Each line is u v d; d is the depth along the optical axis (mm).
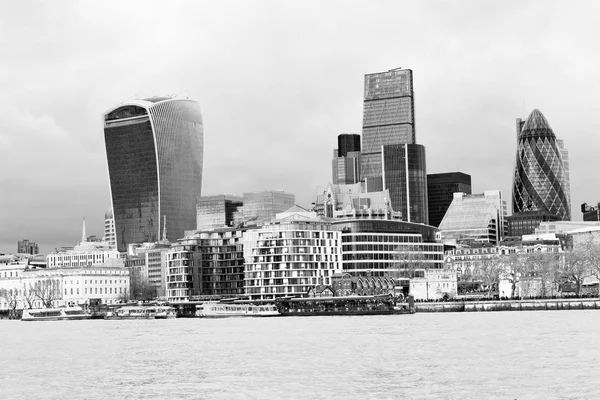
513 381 185875
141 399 178250
